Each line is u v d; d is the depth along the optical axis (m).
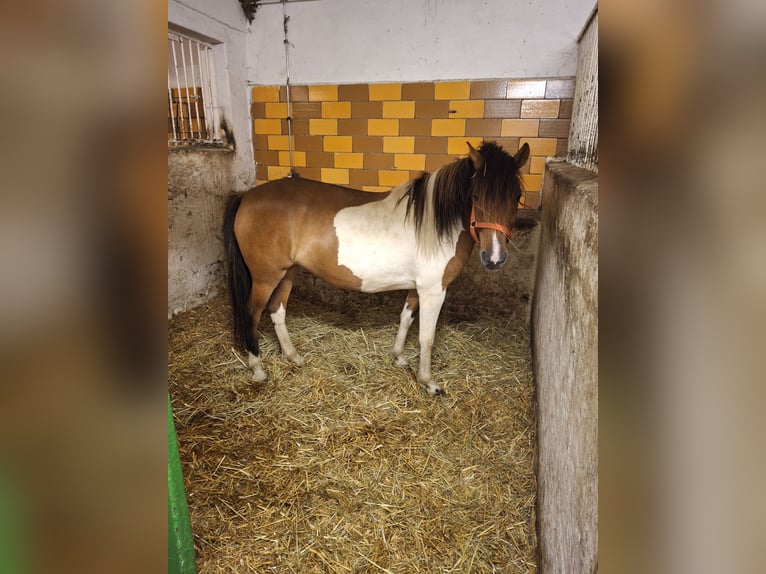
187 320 2.48
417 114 2.62
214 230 2.71
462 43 2.46
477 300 2.62
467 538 1.22
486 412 1.78
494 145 1.60
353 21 2.59
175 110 2.74
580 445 0.75
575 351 0.87
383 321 2.60
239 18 2.70
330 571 1.14
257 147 2.96
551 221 1.64
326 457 1.53
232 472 1.46
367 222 1.77
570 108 2.40
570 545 0.75
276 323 2.06
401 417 1.74
